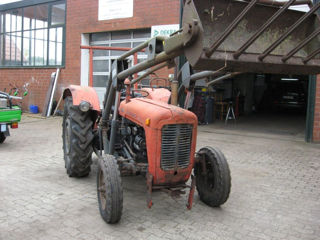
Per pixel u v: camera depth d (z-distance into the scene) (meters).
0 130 6.46
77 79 12.12
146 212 3.50
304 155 6.47
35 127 9.49
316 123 7.77
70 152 4.37
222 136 8.50
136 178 4.69
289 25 2.79
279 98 15.22
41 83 13.05
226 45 2.48
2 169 4.99
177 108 3.28
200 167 3.76
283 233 3.13
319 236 3.08
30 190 4.09
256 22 2.67
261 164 5.72
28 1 13.15
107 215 3.09
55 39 12.61
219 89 12.30
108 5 11.01
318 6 2.22
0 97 7.48
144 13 10.25
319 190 4.39
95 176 4.74
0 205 3.58
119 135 3.97
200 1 2.41
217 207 3.69
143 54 10.53
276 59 2.46
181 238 2.96
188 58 2.35
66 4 12.04
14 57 14.05
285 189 4.40
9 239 2.84
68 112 4.61
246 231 3.14
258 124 11.06
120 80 3.60
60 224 3.16
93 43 11.96
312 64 2.58
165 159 3.14
